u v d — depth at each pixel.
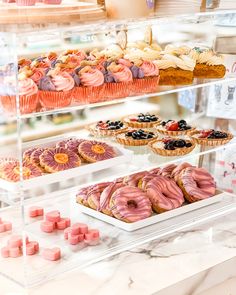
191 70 1.06
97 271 0.93
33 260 0.94
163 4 1.05
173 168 1.22
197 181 1.19
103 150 1.04
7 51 0.80
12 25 0.82
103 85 0.94
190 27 1.18
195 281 0.95
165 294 0.90
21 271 0.90
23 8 0.85
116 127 1.17
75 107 0.89
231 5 1.14
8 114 0.83
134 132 1.16
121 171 1.02
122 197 1.08
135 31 1.08
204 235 1.08
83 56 0.99
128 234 1.04
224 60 1.19
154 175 1.16
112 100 0.95
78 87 0.91
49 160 0.95
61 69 0.90
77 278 0.91
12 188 0.86
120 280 0.91
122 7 0.96
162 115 1.31
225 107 1.31
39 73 0.87
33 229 1.03
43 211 1.09
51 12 0.86
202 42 1.21
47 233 1.02
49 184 0.92
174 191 1.13
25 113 0.84
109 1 0.96
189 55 1.10
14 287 0.88
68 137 1.10
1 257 0.94
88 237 1.00
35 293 0.86
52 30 0.81
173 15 0.99
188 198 1.16
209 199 1.17
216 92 1.31
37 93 0.85
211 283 0.98
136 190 1.10
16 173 0.88
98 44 1.03
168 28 1.16
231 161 1.30
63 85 0.87
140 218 1.06
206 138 1.19
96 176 0.98
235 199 1.22
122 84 0.96
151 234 1.05
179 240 1.05
